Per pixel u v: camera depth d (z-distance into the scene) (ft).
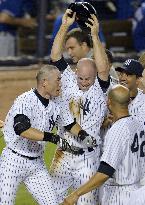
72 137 82.79
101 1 172.65
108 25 174.50
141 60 86.22
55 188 85.15
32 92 80.38
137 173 74.02
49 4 174.09
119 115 73.20
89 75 81.25
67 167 83.92
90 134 82.89
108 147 72.08
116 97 72.43
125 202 74.28
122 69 80.23
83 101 82.23
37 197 82.28
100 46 82.38
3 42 159.02
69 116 82.12
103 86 82.74
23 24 159.74
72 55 88.69
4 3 155.74
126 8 174.29
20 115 78.38
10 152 81.25
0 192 81.56
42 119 80.43
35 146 81.05
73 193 72.54
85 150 82.94
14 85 153.17
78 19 84.07
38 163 82.07
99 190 81.87
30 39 170.71
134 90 80.69
